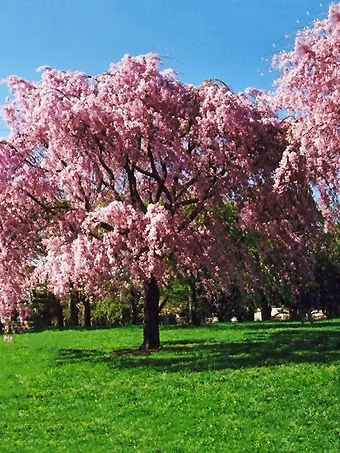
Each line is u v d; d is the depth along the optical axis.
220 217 24.45
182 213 24.02
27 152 22.02
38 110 20.92
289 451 10.27
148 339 24.06
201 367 17.69
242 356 19.39
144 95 21.39
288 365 16.94
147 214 19.70
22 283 22.33
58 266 20.41
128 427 12.20
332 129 15.73
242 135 21.58
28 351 26.03
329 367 16.19
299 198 20.33
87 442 11.45
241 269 24.22
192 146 23.00
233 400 13.45
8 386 17.05
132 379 16.73
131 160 22.28
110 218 19.70
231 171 22.20
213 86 21.77
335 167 16.64
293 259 24.11
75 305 49.94
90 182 22.06
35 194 21.72
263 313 45.59
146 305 24.22
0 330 37.34
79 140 21.14
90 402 14.40
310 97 16.89
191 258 23.39
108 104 21.36
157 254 20.11
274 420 11.93
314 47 16.53
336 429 11.23
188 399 13.87
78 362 21.02
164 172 23.06
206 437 11.24
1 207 21.64
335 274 37.22
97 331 36.44
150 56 22.06
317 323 34.88
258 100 22.92
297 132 17.53
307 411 12.34
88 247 19.53
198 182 22.50
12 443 11.66
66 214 22.48
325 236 23.09
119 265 19.81
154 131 21.62
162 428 11.95
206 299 43.50
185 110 22.08
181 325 39.25
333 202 17.45
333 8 16.09
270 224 23.22
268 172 21.88
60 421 13.01
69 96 21.70
